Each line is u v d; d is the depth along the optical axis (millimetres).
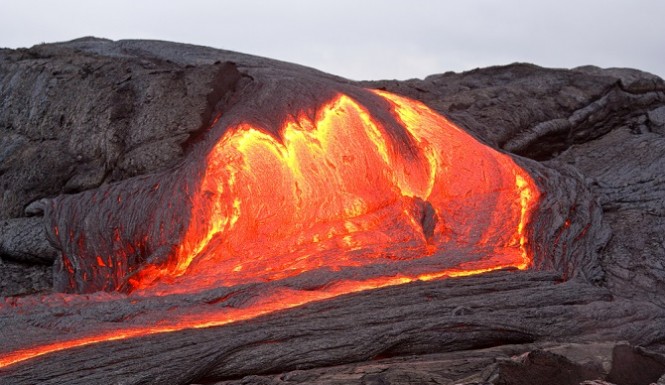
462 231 14164
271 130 14906
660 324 11289
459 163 15391
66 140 16406
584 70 21344
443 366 9727
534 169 15820
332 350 9992
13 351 10156
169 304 11250
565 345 10430
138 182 14633
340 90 16125
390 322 10641
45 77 17484
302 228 13922
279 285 11836
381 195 14500
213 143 14781
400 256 13266
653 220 15133
